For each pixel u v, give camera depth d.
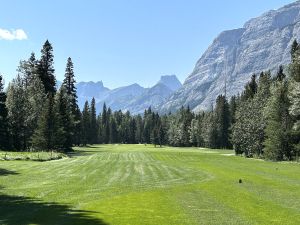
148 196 23.16
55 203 20.45
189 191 25.75
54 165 47.72
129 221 16.12
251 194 24.78
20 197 22.45
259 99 89.19
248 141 87.56
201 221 16.55
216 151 125.06
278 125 72.56
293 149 71.75
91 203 20.45
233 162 64.38
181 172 41.41
